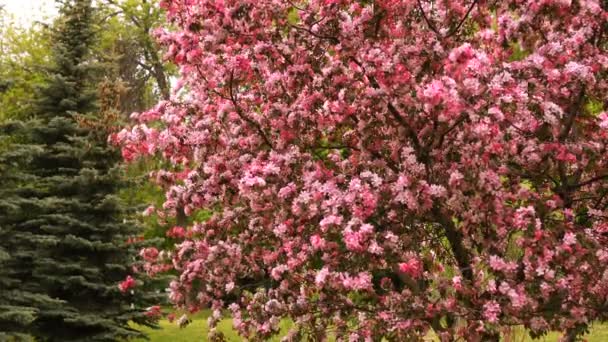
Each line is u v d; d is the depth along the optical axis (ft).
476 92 13.14
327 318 15.12
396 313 13.83
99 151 40.29
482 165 13.89
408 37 16.08
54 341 37.99
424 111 14.67
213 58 17.19
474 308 13.69
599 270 13.76
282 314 14.99
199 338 42.42
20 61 61.41
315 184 15.01
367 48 15.90
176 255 18.90
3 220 37.60
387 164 15.88
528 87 14.10
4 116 45.42
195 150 17.74
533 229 13.26
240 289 17.29
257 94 18.29
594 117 16.58
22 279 39.34
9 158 34.73
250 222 16.98
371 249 13.32
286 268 15.37
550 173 15.93
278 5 16.07
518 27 15.61
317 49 16.57
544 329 13.88
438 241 16.46
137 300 39.65
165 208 18.49
